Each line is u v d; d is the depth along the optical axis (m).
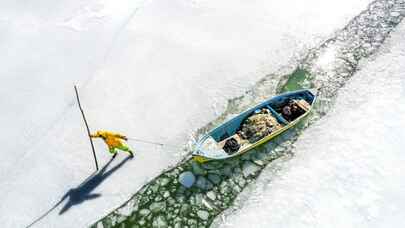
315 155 11.68
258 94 13.53
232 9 16.56
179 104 13.30
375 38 15.07
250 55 14.75
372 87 13.36
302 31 15.53
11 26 16.20
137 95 13.60
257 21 16.02
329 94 13.38
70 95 13.68
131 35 15.65
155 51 15.02
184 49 15.02
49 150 12.22
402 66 13.87
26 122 12.98
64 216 10.77
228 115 12.94
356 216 10.18
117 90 13.79
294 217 10.34
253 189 11.20
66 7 17.03
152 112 13.09
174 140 12.37
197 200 11.09
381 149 11.54
